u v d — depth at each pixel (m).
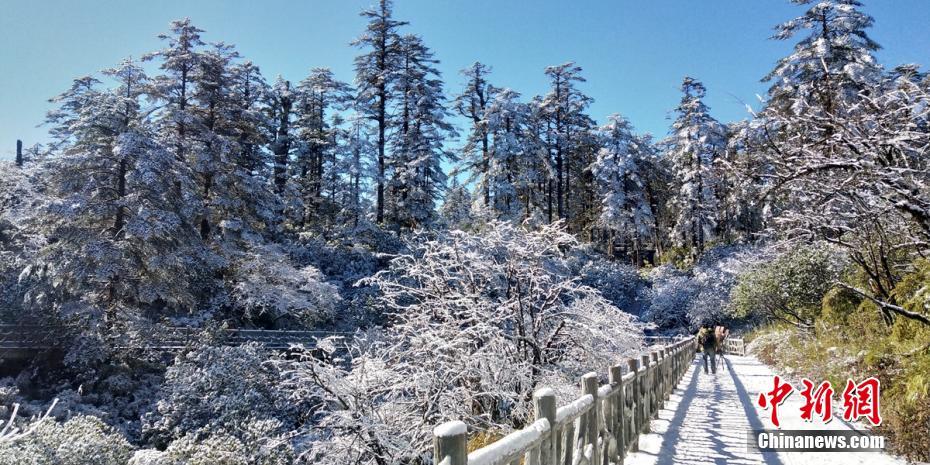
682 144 41.78
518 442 2.67
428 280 10.92
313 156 41.66
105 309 20.12
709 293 32.44
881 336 9.60
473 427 8.10
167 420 13.48
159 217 20.88
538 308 10.30
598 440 4.82
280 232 34.41
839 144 5.73
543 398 3.26
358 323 24.84
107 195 21.16
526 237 10.65
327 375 8.25
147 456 7.88
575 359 10.28
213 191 27.34
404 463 7.78
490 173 36.88
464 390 8.29
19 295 19.36
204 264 24.19
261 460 8.73
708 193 39.78
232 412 12.84
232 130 29.97
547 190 48.28
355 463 7.90
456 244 10.63
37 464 6.28
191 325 22.52
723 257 35.97
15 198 24.52
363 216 34.56
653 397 9.13
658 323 34.59
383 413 8.16
